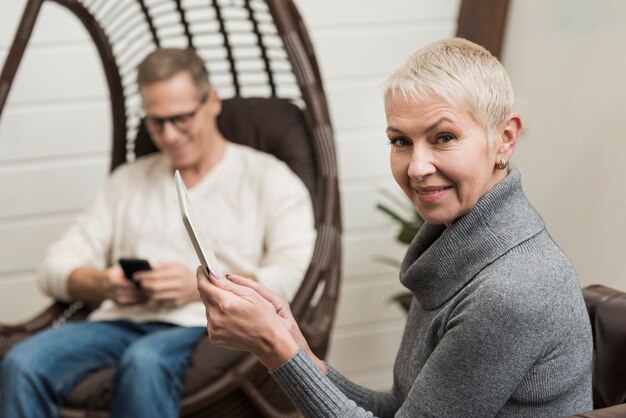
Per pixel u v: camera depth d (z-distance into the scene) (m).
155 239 2.70
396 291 3.60
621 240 2.63
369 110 3.52
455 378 1.30
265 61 2.98
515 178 1.37
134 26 3.04
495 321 1.27
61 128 3.30
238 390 2.39
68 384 2.40
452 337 1.30
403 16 3.51
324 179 2.68
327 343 2.59
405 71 1.33
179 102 2.56
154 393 2.29
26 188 3.31
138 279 2.49
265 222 2.64
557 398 1.33
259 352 1.39
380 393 1.63
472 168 1.32
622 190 2.63
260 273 2.50
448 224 1.40
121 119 3.00
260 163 2.70
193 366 2.36
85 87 3.30
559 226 2.93
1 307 3.35
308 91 2.71
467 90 1.30
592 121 2.78
